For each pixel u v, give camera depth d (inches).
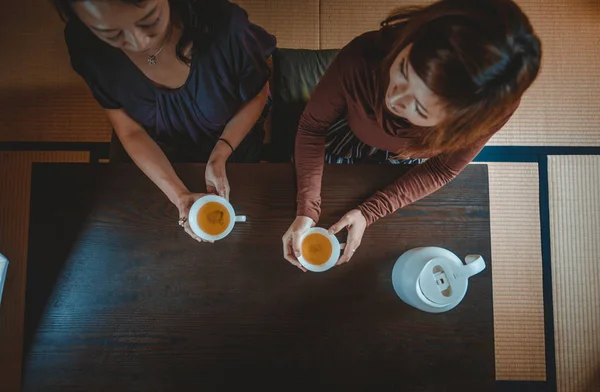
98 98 44.7
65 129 72.4
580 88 75.8
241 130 48.1
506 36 27.4
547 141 74.7
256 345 43.4
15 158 71.4
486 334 44.0
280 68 59.5
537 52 29.4
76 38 39.4
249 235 44.5
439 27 28.4
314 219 42.8
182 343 43.2
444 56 27.6
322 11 76.1
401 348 43.6
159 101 45.5
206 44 40.4
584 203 73.7
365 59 36.4
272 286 44.0
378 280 44.3
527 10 77.0
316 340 43.5
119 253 43.9
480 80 27.8
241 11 42.8
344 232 44.9
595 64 76.2
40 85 73.1
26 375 42.2
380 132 42.3
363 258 44.6
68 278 43.4
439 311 40.8
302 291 44.0
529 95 75.6
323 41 75.8
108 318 43.3
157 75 42.8
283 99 58.8
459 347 43.8
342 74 38.3
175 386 42.8
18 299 67.8
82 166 44.7
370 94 38.0
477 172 46.0
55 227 44.0
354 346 43.5
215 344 43.3
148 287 43.7
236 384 42.9
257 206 44.9
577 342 71.4
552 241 73.2
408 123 38.7
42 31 74.0
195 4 38.0
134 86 43.5
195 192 45.1
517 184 73.9
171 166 45.4
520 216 73.5
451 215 45.5
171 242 44.1
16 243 69.2
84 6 29.5
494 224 73.5
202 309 43.6
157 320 43.4
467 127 31.9
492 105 29.8
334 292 44.1
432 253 40.5
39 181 44.3
